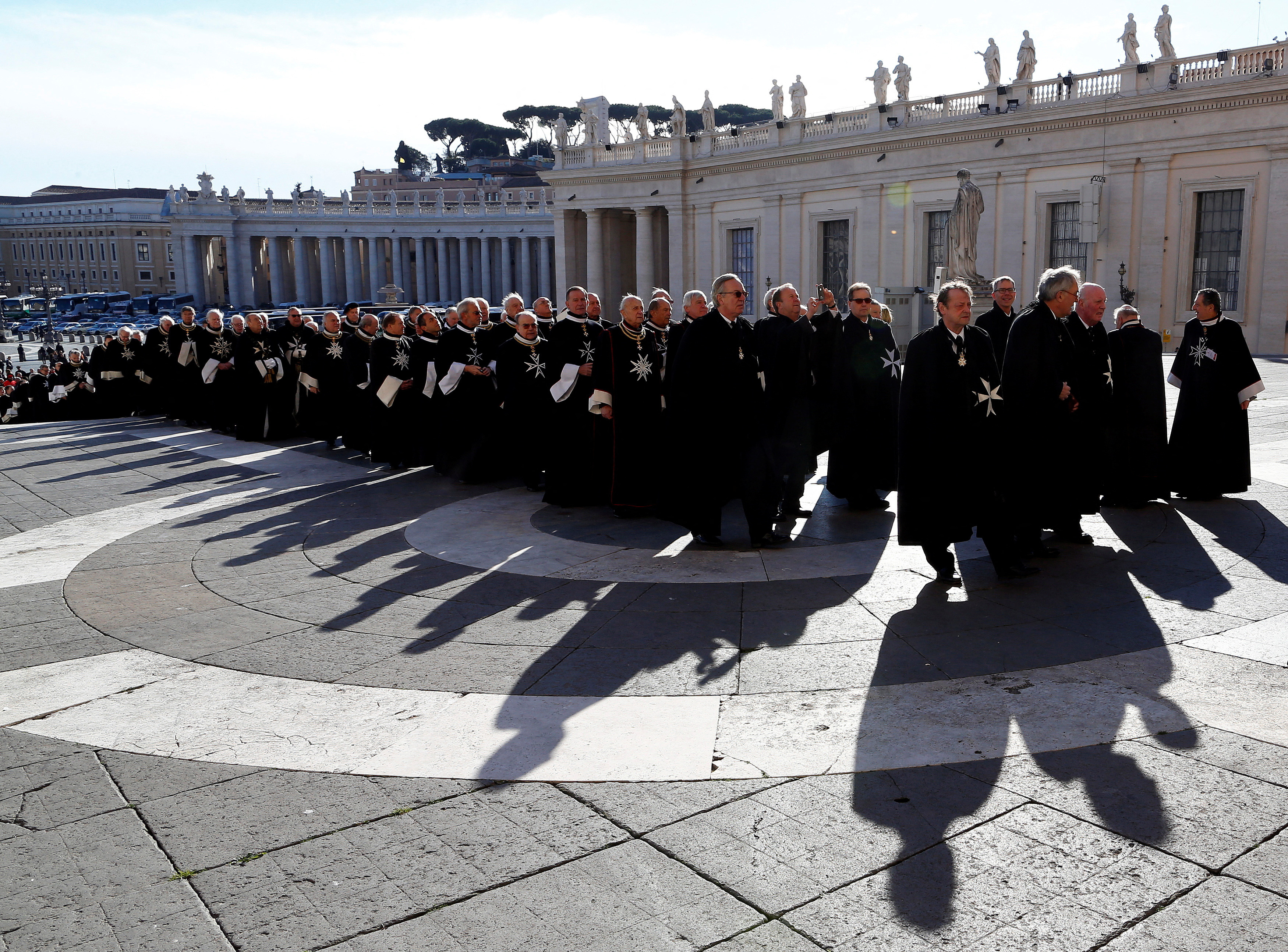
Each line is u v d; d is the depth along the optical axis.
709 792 4.52
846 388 10.33
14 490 13.35
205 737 5.28
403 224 108.12
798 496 10.12
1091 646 6.18
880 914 3.57
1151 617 6.68
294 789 4.66
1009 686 5.60
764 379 10.15
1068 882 3.73
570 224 68.38
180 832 4.29
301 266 111.75
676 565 8.42
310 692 5.88
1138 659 5.93
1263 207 38.06
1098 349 8.91
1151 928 3.44
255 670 6.28
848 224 53.34
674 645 6.49
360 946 3.48
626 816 4.33
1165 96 39.47
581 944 3.46
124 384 24.39
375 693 5.84
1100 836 4.02
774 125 55.75
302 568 8.78
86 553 9.62
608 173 64.31
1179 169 40.19
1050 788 4.43
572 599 7.56
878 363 10.33
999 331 10.92
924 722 5.18
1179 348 10.37
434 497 12.12
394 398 14.12
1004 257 46.12
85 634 7.10
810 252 55.16
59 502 12.38
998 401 7.52
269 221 111.12
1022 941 3.40
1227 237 39.62
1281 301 37.88
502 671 6.12
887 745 4.93
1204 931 3.41
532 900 3.72
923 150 48.53
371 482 13.39
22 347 77.31
